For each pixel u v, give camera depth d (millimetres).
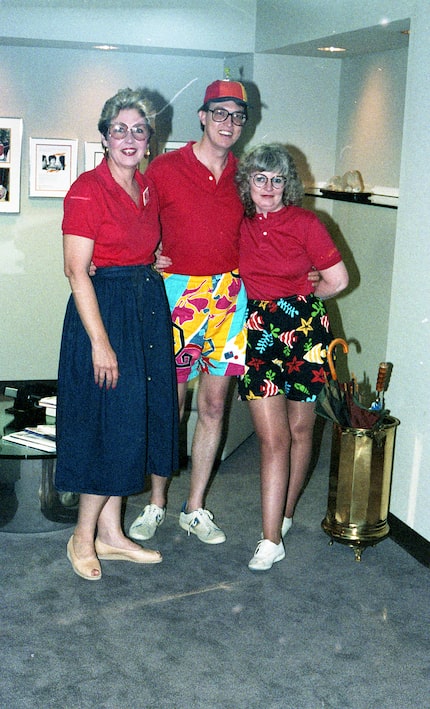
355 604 2859
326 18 3820
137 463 2857
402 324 3289
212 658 2520
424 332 3139
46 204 5004
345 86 4750
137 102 2627
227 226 2959
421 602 2891
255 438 4535
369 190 4531
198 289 3004
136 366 2795
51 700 2299
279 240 2963
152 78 4984
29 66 4812
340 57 4691
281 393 3070
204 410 3260
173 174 2904
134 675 2424
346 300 4547
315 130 4855
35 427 3391
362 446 3133
